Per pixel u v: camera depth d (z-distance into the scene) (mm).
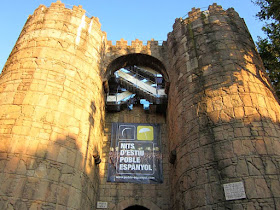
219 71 14641
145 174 17719
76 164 13172
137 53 20359
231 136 12430
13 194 10734
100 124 17734
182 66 16609
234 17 17234
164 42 20984
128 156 18375
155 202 16719
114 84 22250
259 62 15789
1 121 12508
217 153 12352
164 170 17922
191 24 17688
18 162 11461
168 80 19203
